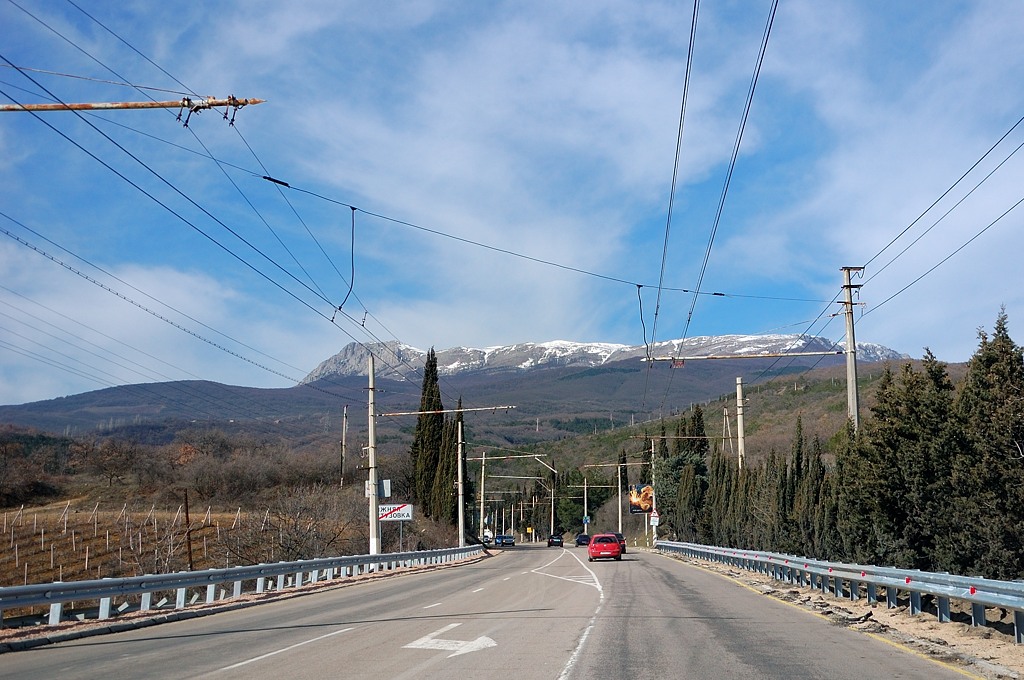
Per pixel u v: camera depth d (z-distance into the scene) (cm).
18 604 1612
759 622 1750
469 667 1197
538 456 6862
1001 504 1708
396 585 3111
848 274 2736
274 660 1289
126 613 1977
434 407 7238
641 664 1209
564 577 3450
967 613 1802
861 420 2659
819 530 2922
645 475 9425
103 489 7175
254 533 4141
